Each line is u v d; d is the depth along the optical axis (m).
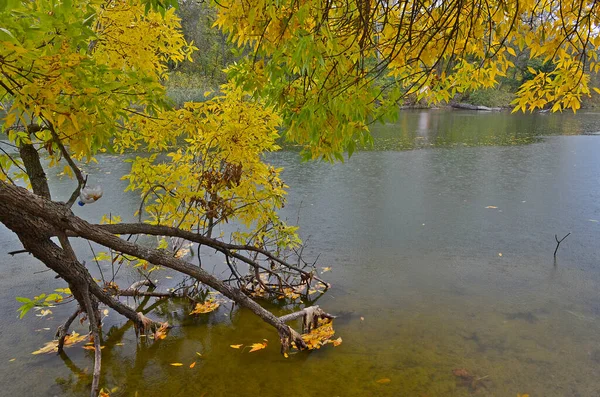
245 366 3.13
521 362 3.09
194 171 4.34
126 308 3.46
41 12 1.87
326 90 2.35
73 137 2.58
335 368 3.08
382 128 18.22
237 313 3.96
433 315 3.76
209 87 23.98
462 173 9.14
